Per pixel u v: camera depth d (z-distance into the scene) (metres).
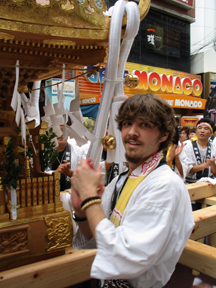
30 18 0.99
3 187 1.11
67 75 5.85
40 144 1.32
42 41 1.06
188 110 10.33
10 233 1.10
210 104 6.43
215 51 10.75
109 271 0.68
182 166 2.96
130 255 0.68
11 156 1.10
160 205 0.74
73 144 2.49
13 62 1.15
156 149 0.90
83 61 1.28
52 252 1.20
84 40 1.13
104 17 1.15
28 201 1.15
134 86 1.35
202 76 10.70
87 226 0.97
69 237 1.24
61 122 1.34
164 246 0.75
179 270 1.92
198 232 1.63
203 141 3.06
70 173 1.56
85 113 6.46
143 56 9.24
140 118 0.82
